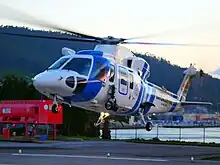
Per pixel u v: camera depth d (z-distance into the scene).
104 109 28.55
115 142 45.03
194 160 24.08
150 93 33.41
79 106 28.09
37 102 49.59
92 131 63.81
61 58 27.22
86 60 26.98
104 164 20.77
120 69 28.77
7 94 72.00
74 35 28.81
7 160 21.94
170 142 45.44
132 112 31.58
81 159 23.34
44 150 30.55
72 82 25.61
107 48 29.34
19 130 57.25
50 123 49.44
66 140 47.69
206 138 70.00
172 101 38.75
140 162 22.17
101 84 27.09
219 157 26.30
